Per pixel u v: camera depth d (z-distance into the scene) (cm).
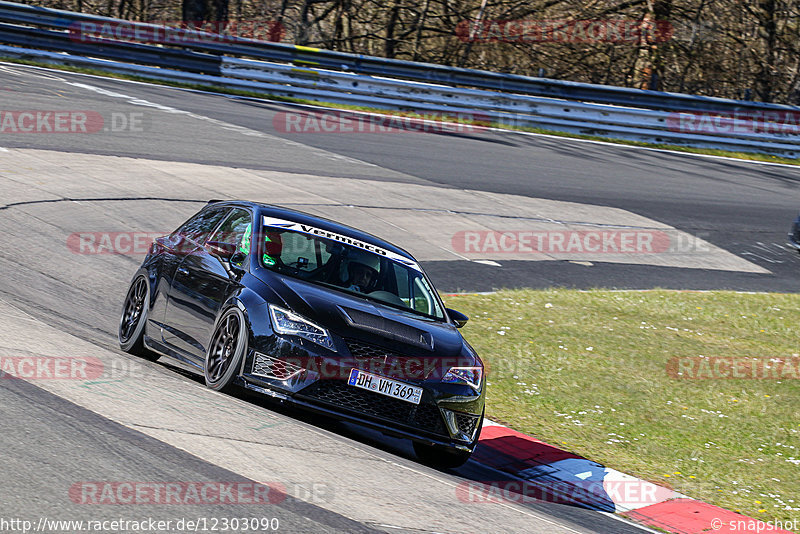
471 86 9488
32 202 4581
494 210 6444
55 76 7944
